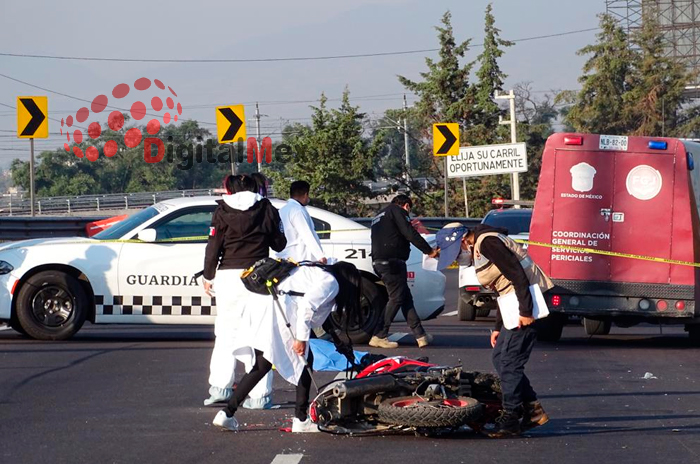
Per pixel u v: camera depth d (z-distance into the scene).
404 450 14.31
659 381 20.95
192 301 25.53
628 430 15.84
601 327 31.33
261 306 15.20
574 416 17.03
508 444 14.77
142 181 194.75
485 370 22.03
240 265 16.56
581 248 27.11
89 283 25.58
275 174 91.81
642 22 134.62
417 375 15.34
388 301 25.84
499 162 79.88
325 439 15.03
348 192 90.06
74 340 26.80
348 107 92.44
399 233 25.31
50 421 16.31
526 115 162.50
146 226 25.84
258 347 15.07
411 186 106.50
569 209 27.25
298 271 15.34
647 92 130.12
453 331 31.22
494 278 15.25
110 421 16.33
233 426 15.53
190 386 19.67
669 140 26.88
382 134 91.75
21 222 57.06
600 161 27.11
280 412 17.20
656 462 13.66
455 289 51.31
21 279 25.41
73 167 197.75
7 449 14.32
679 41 145.50
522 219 37.25
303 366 15.38
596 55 133.75
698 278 26.66
